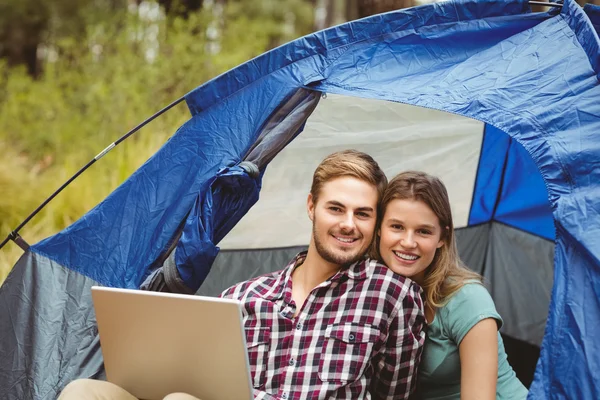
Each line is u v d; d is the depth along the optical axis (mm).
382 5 6453
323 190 2469
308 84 2881
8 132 7652
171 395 2205
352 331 2389
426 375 2535
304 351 2402
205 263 2762
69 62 8953
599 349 2139
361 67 2889
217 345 2230
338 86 2838
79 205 6102
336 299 2438
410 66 2865
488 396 2363
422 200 2438
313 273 2502
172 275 2764
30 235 5734
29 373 2789
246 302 2480
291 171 3438
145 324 2305
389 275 2443
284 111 2926
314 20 10828
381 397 2482
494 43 2896
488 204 3916
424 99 2666
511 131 2498
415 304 2412
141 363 2369
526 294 3898
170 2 9273
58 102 7953
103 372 2785
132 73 7953
